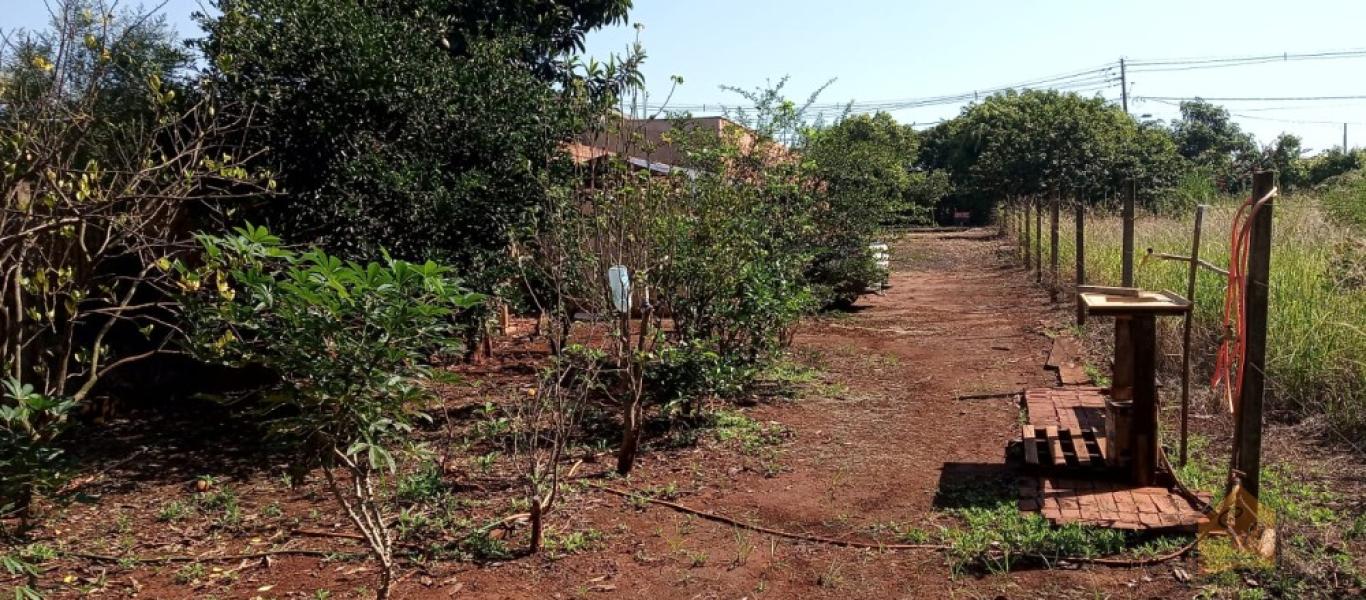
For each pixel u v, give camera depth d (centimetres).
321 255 328
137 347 815
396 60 734
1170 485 494
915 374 858
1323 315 645
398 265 329
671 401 642
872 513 500
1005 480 536
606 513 510
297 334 330
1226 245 980
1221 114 3884
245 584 434
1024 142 3112
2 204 455
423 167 736
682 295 699
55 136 466
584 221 658
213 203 722
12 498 387
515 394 646
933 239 2694
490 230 759
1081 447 528
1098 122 3078
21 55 516
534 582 424
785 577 426
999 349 965
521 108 786
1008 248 2220
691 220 679
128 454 661
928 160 4156
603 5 1212
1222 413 631
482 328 859
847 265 1250
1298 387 609
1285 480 495
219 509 542
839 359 940
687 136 798
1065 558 420
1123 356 519
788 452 618
